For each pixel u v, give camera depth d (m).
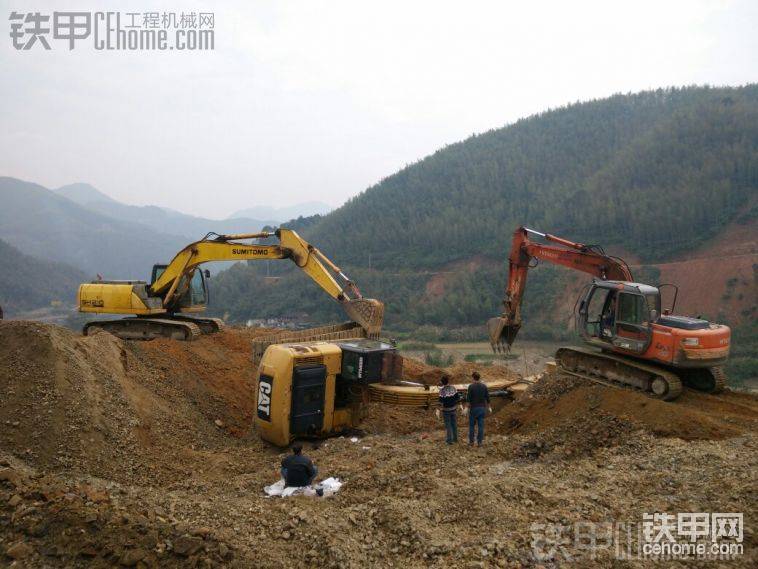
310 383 11.64
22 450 8.82
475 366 22.31
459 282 97.19
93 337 13.38
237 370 17.11
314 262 17.17
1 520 5.57
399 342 73.94
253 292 108.69
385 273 111.62
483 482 7.86
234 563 5.49
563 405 11.61
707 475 7.57
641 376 11.72
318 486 8.30
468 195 142.75
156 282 19.03
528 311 82.56
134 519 5.85
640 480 7.77
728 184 94.00
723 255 79.75
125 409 11.05
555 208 114.56
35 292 161.00
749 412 10.85
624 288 12.22
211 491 8.62
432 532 6.45
